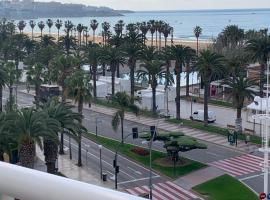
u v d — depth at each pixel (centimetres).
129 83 10500
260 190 4609
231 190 4644
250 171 5172
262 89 7494
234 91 6669
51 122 3938
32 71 9044
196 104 9288
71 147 6116
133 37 11788
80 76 5656
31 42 14812
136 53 8962
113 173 5156
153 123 7575
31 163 3744
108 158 5706
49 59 11400
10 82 8275
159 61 8344
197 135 6781
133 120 7762
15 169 379
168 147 5312
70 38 14338
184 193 4597
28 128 3688
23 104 9106
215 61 7088
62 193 341
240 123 6769
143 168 5322
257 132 6862
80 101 5653
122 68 13062
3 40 14988
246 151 5950
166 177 5031
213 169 5259
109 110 8569
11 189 372
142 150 5878
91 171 5212
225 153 5906
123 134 6762
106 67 13012
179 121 7662
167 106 8469
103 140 6500
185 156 5725
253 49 7675
